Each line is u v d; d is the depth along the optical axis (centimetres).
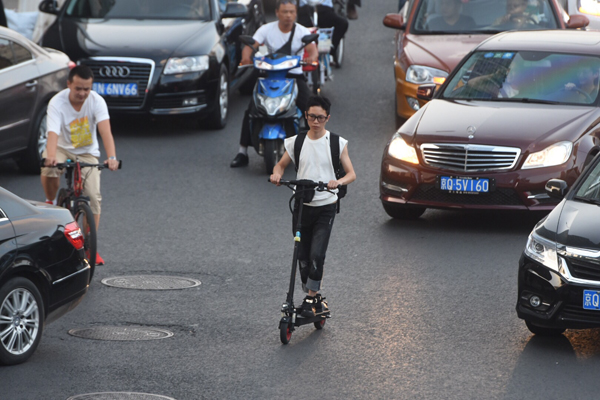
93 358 1669
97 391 1510
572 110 2648
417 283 2122
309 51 3272
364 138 3688
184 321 1886
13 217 1655
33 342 1655
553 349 1708
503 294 2038
